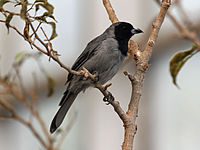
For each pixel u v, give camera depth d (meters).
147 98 13.26
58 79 15.25
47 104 15.45
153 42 6.47
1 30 17.31
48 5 5.79
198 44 5.02
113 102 5.99
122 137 13.80
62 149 14.51
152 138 12.88
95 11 15.16
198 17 9.37
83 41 15.33
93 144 14.56
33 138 15.48
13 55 16.80
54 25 5.87
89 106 15.04
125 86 13.97
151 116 13.03
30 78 14.70
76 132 14.71
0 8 5.71
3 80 8.74
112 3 14.70
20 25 17.06
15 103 14.98
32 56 8.79
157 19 6.52
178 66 6.45
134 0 13.67
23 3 5.66
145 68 6.37
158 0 5.49
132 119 6.06
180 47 12.02
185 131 11.98
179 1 5.35
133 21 13.50
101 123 14.54
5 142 16.61
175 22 5.11
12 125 16.34
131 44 6.61
